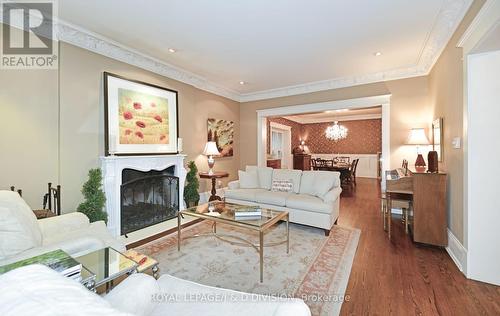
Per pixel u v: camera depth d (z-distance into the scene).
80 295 0.65
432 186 2.78
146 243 2.90
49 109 2.65
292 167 9.30
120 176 3.20
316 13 2.48
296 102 5.30
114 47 3.20
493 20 1.66
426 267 2.32
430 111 3.85
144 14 2.51
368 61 3.79
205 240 2.99
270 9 2.41
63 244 1.54
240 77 4.59
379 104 4.38
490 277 2.04
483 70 2.07
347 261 2.45
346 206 4.84
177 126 4.15
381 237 3.13
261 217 2.51
